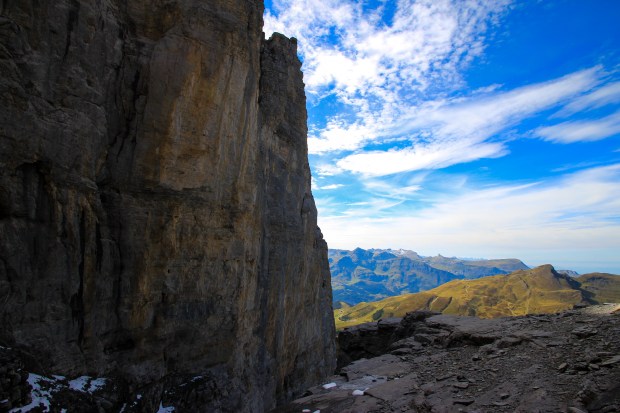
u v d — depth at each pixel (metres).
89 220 18.27
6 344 14.35
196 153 22.67
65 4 17.33
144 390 19.36
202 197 23.27
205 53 22.67
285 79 37.91
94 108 18.72
